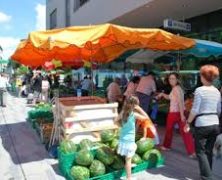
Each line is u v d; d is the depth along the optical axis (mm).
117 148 6309
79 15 24078
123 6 16172
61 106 7848
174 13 15570
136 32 7344
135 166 6727
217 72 5809
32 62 11078
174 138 9805
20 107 18594
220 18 14766
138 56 14148
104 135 7062
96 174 6223
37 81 20047
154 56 14031
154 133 7590
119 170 6434
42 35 7148
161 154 7449
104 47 10430
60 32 7102
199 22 16125
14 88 31422
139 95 10922
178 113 7941
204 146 5836
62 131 7766
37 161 7781
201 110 5703
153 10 15039
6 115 15422
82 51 10875
